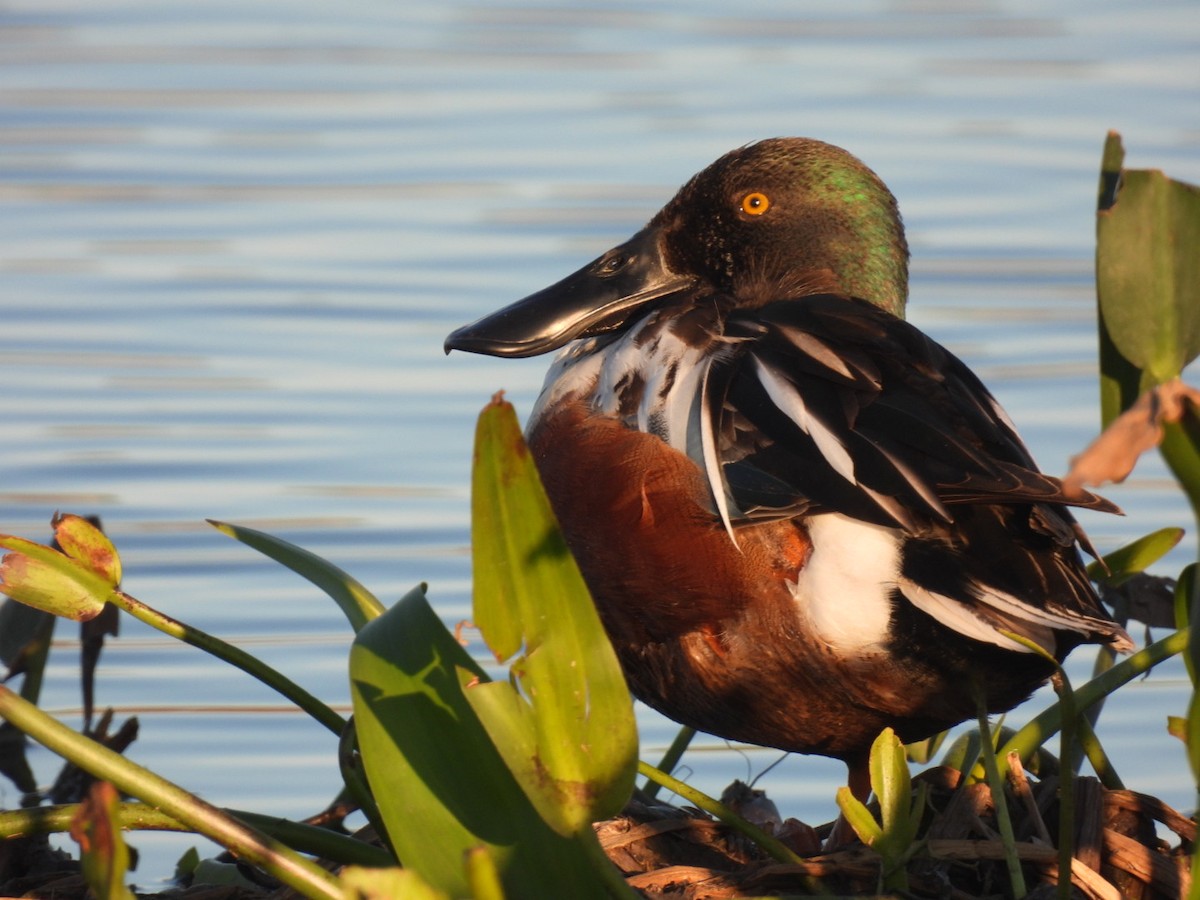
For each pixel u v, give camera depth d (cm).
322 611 1246
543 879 622
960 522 712
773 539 727
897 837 645
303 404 1562
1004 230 1948
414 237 1977
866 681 729
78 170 2220
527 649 595
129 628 1224
